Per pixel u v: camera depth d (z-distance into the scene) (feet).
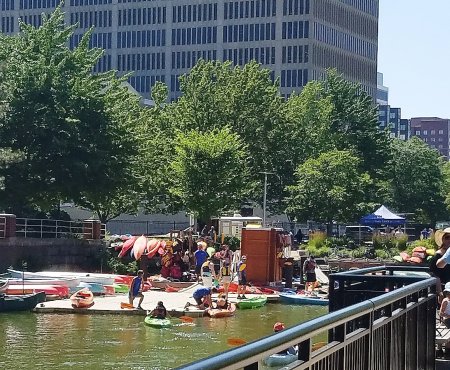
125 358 80.84
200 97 248.11
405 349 31.40
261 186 260.42
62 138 173.58
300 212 258.78
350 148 298.35
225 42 497.46
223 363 13.62
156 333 97.45
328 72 353.10
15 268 156.56
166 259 153.38
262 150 257.96
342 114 317.22
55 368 75.31
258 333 99.14
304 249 211.00
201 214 214.69
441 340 41.29
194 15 504.43
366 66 541.34
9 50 184.34
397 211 349.00
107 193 181.06
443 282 43.73
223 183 211.82
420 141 364.58
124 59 518.37
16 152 168.25
